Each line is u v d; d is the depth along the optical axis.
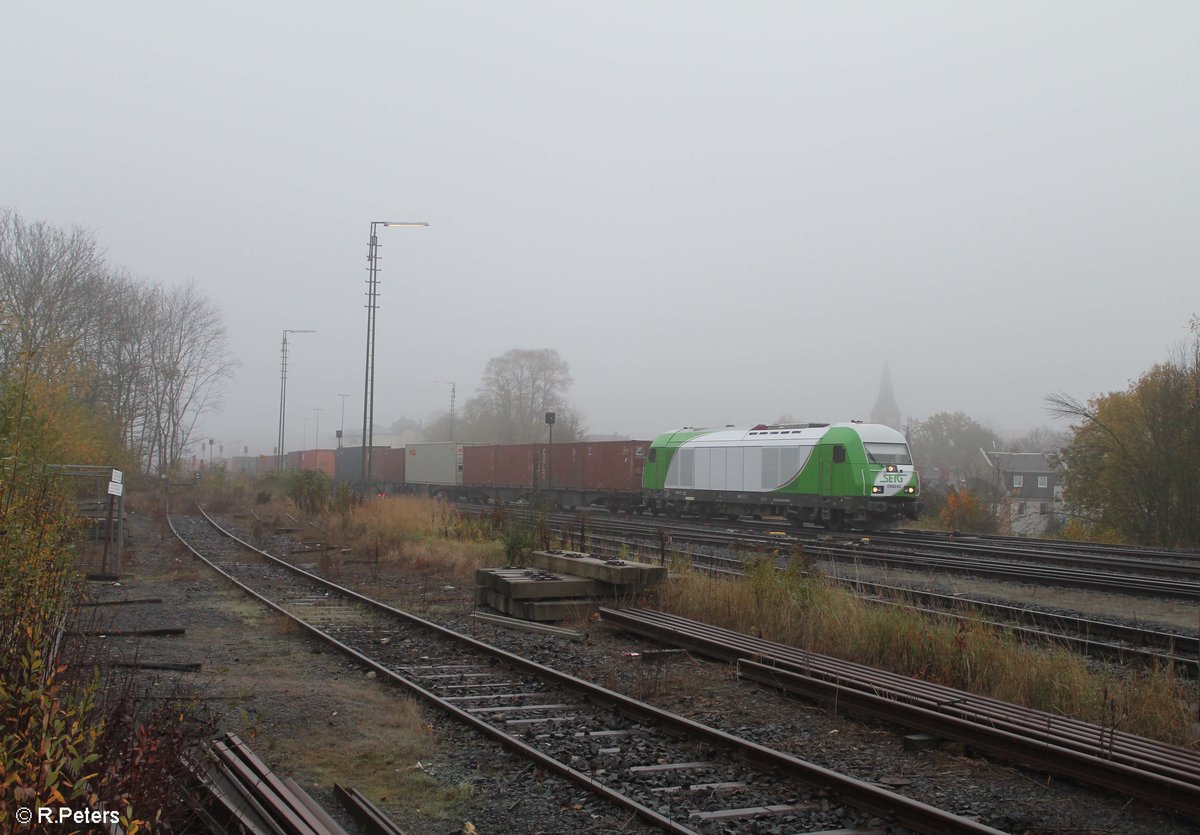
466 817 5.86
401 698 8.86
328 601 15.38
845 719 8.16
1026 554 22.52
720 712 8.43
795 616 11.70
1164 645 11.53
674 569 15.56
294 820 5.22
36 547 8.31
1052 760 6.50
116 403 50.59
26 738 4.18
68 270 40.25
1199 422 33.12
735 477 34.94
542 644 11.77
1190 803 5.73
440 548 21.66
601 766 6.75
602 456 43.56
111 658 9.48
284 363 64.31
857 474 30.06
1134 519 35.81
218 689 8.93
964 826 5.28
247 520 35.75
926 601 14.45
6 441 8.31
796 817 5.79
